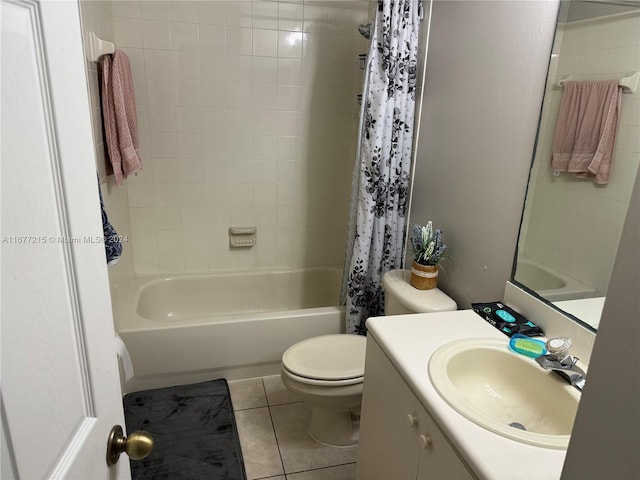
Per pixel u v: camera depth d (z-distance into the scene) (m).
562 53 1.25
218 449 1.85
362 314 2.28
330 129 2.79
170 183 2.62
